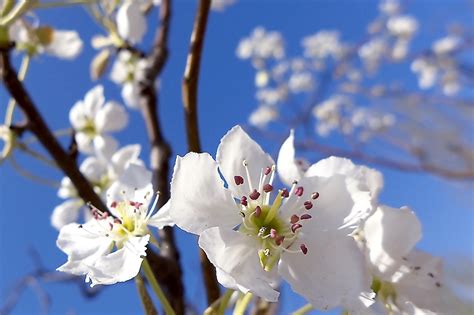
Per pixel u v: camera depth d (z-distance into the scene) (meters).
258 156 0.12
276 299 0.11
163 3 0.19
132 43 0.18
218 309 0.11
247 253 0.11
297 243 0.11
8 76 0.14
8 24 0.14
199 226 0.11
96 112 0.18
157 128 0.17
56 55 0.17
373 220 0.12
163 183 0.17
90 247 0.12
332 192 0.12
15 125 0.15
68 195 0.17
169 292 0.15
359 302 0.11
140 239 0.12
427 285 0.12
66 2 0.15
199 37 0.13
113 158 0.15
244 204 0.11
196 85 0.13
